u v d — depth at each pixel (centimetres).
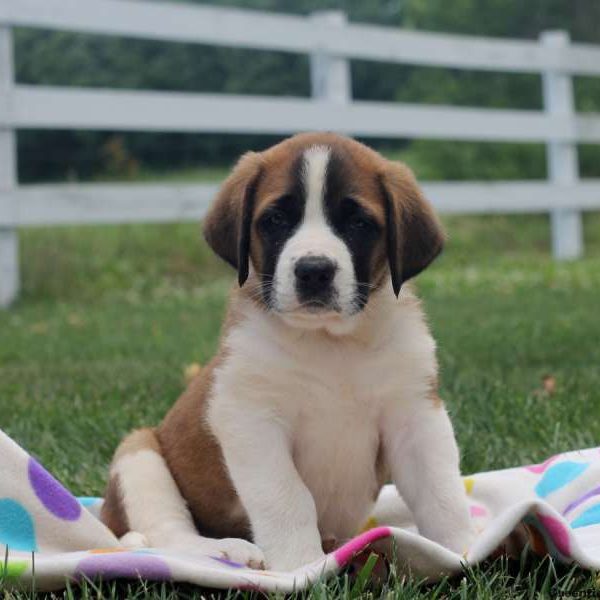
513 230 2403
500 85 3350
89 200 1498
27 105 1414
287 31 1667
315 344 454
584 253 2142
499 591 389
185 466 489
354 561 404
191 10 1555
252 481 444
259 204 478
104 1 1477
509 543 434
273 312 458
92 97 1452
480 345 1027
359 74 4316
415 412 465
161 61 3828
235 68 3956
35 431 694
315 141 484
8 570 374
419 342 466
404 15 4144
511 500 521
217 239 507
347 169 470
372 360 457
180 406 505
